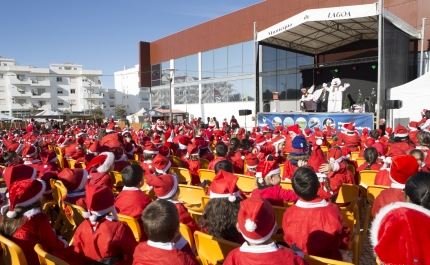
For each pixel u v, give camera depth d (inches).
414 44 661.3
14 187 103.0
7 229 102.2
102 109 2330.2
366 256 154.4
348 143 344.2
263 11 915.4
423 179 71.4
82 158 246.5
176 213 78.7
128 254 97.8
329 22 619.5
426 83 525.7
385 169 165.9
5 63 2726.4
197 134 388.2
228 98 1032.8
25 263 90.7
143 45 1349.7
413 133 335.9
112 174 214.4
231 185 105.4
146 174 202.8
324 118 581.0
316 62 837.2
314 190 96.8
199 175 224.1
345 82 780.0
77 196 140.8
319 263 80.1
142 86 1353.3
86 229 98.6
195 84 1151.0
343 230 97.0
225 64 1034.7
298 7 836.6
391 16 520.7
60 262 82.2
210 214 107.1
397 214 58.2
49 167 208.1
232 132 508.7
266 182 140.7
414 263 53.4
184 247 83.1
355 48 773.3
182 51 1195.9
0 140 468.8
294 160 200.5
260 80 924.0
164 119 1143.6
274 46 735.7
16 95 2137.1
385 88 530.3
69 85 2343.8
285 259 67.8
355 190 162.7
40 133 605.9
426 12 652.7
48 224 107.3
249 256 68.2
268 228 68.4
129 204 127.3
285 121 636.7
